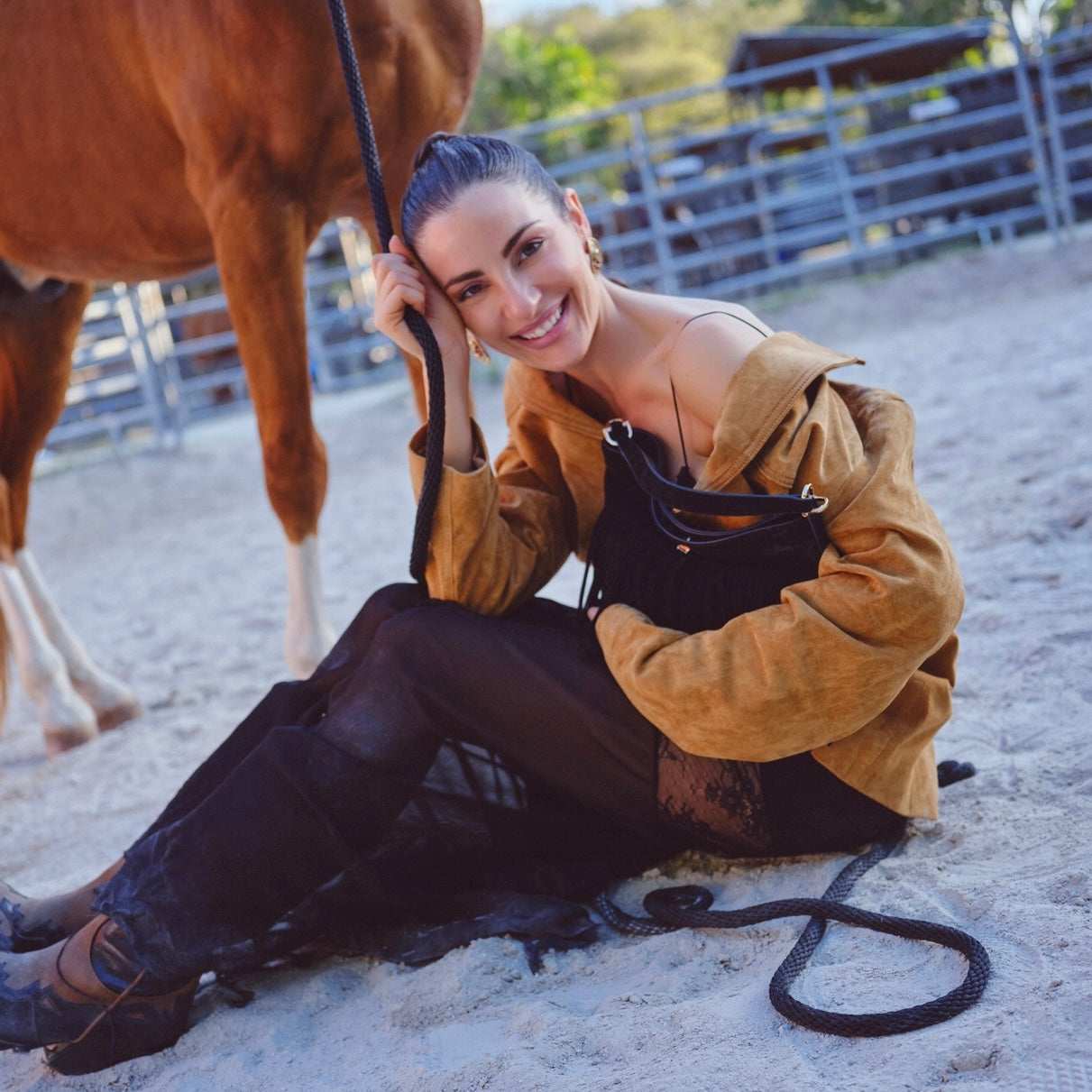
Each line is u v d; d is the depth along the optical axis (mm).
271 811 1732
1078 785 1931
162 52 2922
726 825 1812
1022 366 6160
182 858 1729
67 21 3104
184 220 3328
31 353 3979
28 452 4051
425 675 1771
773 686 1624
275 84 2775
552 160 15312
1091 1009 1367
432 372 1796
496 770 1855
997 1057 1334
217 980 1873
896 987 1530
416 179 1771
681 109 34094
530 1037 1589
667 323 1786
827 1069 1401
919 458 4754
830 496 1659
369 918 1894
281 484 3066
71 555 7980
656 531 1790
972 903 1650
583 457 1967
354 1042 1699
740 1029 1502
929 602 1595
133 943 1722
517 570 1913
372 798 1769
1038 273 9695
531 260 1740
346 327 13219
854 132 20703
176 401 10672
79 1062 1774
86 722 3803
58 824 3049
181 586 6152
